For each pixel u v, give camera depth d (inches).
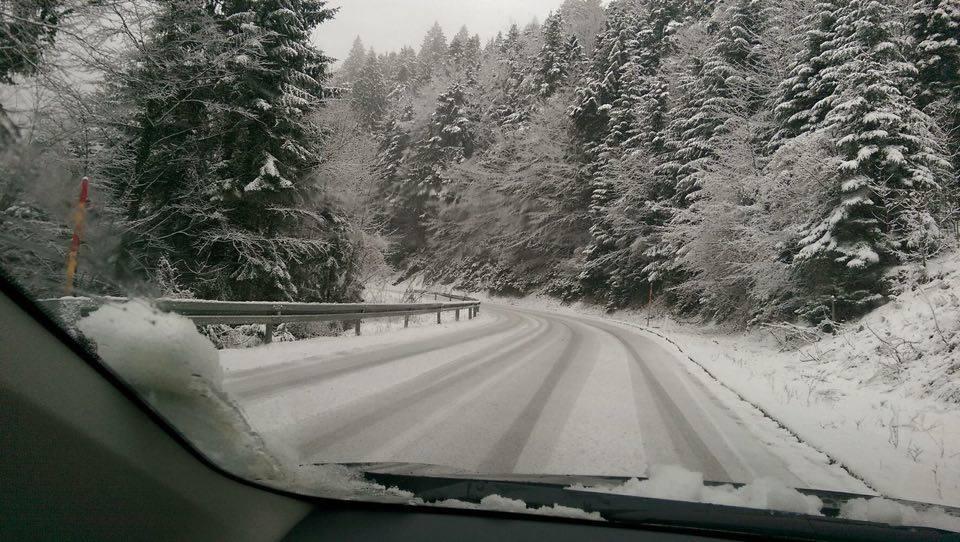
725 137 989.2
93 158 468.4
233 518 78.4
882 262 694.5
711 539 86.4
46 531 57.4
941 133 752.3
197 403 75.3
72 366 61.8
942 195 685.3
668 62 1371.8
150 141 620.1
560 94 1870.1
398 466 121.8
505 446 208.5
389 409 257.3
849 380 445.7
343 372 348.8
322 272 855.7
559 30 2071.9
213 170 671.1
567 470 183.3
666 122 1333.7
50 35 423.2
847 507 104.4
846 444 251.9
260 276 700.7
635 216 1390.3
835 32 818.8
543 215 1774.1
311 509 89.8
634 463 197.2
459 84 2294.5
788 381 452.8
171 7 547.5
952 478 206.7
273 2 698.8
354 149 1103.0
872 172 695.7
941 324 439.2
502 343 598.5
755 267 816.9
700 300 1077.1
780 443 247.3
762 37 1083.3
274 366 354.3
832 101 737.0
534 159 1822.1
